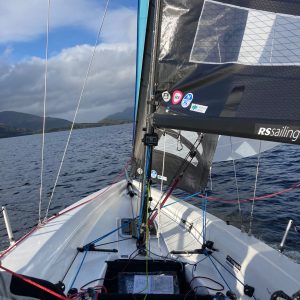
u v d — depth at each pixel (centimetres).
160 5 203
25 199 1137
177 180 356
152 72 211
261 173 985
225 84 188
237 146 410
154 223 369
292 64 173
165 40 203
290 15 173
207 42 192
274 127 173
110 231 363
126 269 272
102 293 226
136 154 409
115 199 480
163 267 270
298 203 680
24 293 160
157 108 210
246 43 183
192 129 196
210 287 251
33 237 295
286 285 221
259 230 553
